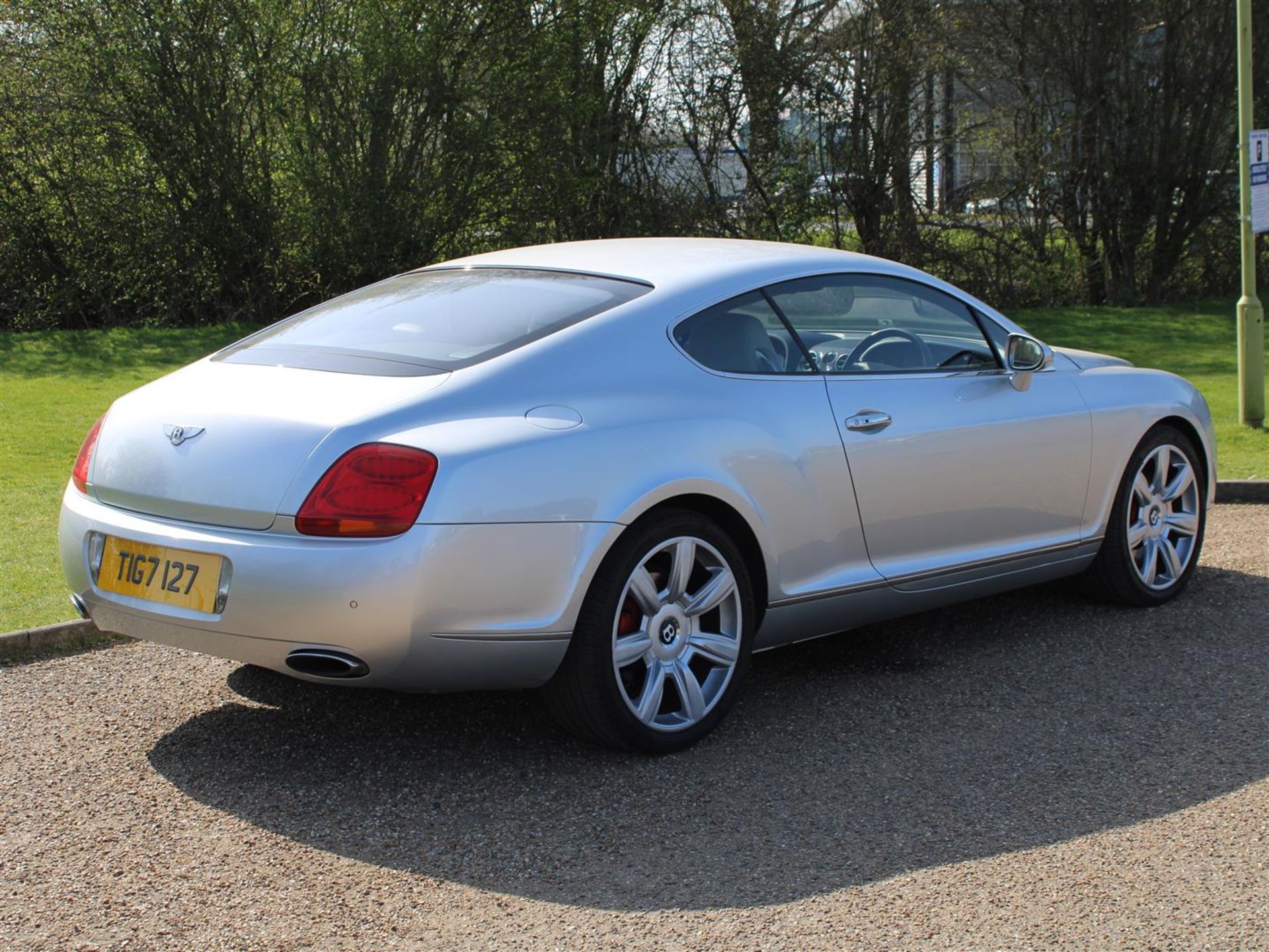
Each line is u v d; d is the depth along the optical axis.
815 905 3.02
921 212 20.88
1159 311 20.16
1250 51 9.53
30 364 14.26
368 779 3.76
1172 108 20.39
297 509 3.42
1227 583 5.92
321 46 17.28
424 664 3.48
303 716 4.25
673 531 3.86
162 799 3.62
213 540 3.51
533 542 3.54
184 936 2.89
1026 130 20.67
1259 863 3.20
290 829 3.44
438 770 3.82
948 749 3.99
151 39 16.97
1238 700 4.40
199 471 3.59
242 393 3.76
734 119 20.16
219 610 3.50
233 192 17.69
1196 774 3.77
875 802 3.59
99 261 18.25
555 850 3.31
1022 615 5.46
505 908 3.02
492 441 3.54
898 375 4.63
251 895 3.08
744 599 4.08
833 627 4.50
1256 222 9.68
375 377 3.74
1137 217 20.92
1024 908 2.99
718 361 4.16
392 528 3.40
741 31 19.89
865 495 4.41
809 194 20.36
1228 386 12.22
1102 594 5.54
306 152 17.66
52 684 4.53
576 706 3.78
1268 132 9.63
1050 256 21.28
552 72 18.50
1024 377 5.00
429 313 4.20
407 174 18.00
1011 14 20.17
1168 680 4.61
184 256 17.84
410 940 2.88
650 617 3.87
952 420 4.68
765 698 4.46
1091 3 19.84
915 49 19.86
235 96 17.55
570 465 3.63
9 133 17.58
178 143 17.36
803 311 4.46
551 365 3.82
